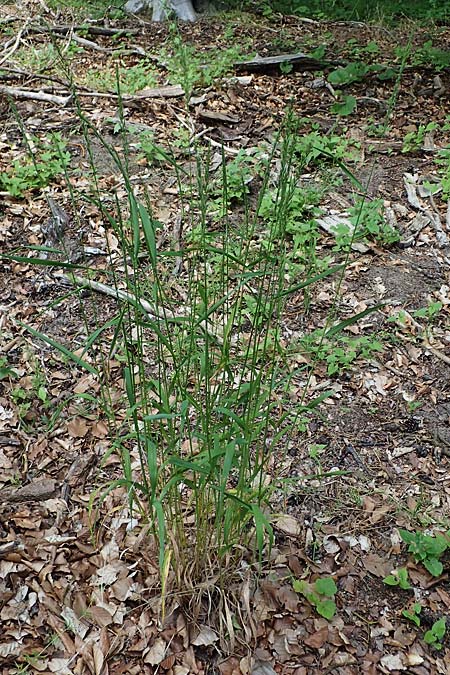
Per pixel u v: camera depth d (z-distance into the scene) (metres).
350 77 6.69
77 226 4.51
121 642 2.47
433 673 2.44
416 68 7.02
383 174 5.29
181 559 2.48
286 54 7.14
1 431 3.23
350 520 2.93
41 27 7.59
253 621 2.51
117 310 3.93
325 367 3.66
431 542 2.74
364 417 3.41
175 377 2.21
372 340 3.85
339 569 2.74
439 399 3.53
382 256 4.50
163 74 6.77
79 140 5.48
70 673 2.39
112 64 6.99
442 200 5.01
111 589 2.62
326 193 4.94
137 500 2.51
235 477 2.96
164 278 4.03
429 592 2.69
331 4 9.05
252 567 2.68
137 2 8.43
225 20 8.31
